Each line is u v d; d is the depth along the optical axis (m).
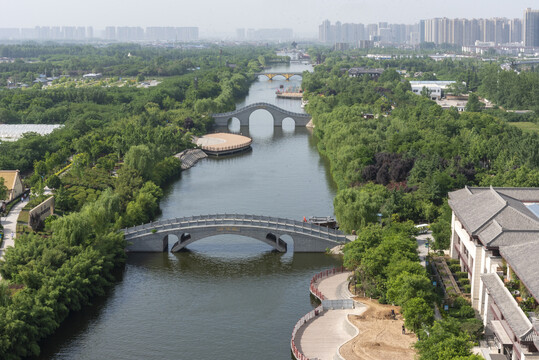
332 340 166.75
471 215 186.00
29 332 165.00
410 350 155.12
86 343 173.75
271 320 186.25
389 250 192.38
